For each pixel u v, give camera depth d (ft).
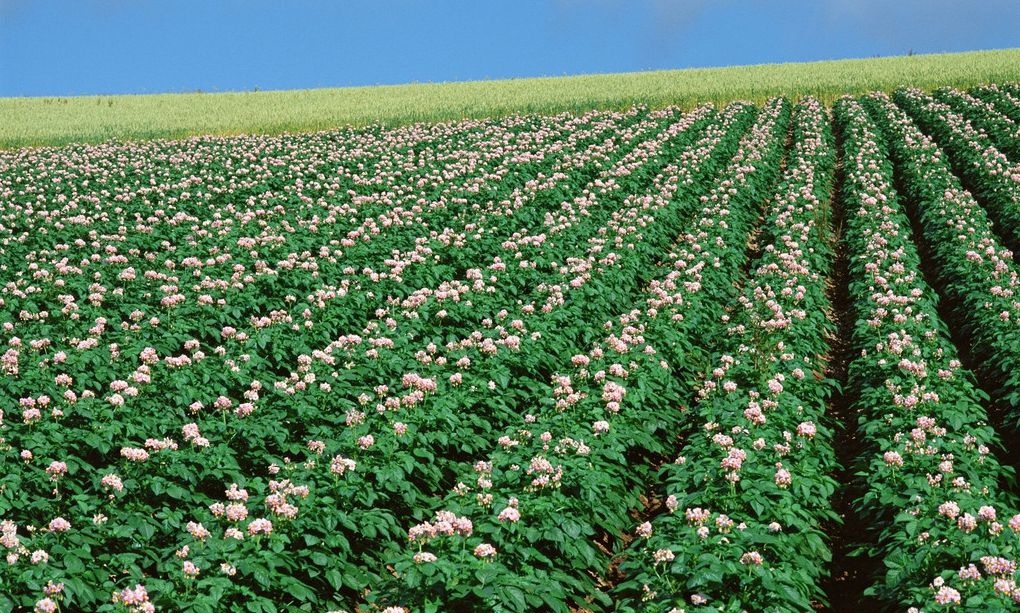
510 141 115.24
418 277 54.90
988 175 78.54
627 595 25.58
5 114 206.69
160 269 58.59
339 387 37.27
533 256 59.16
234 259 58.70
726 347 43.65
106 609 21.29
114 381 35.68
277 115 183.32
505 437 30.71
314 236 65.62
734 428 31.37
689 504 27.40
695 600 21.62
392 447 30.68
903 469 28.91
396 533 27.63
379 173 90.02
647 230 65.51
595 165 91.40
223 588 21.75
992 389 40.75
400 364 40.32
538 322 44.91
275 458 32.14
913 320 44.37
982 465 29.60
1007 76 158.61
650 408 37.37
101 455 32.45
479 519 25.81
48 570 22.57
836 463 32.48
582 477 28.37
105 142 153.17
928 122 113.50
